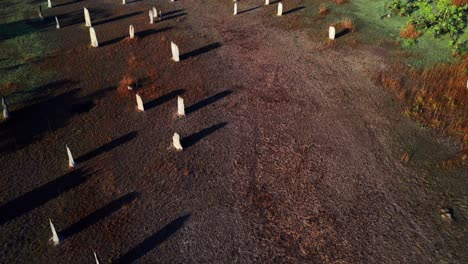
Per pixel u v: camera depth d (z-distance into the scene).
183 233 11.12
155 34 21.59
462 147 14.02
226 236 11.07
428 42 20.30
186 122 15.26
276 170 13.18
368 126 15.08
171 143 14.23
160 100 16.42
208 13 24.30
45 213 11.66
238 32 22.00
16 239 10.94
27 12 23.88
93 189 12.41
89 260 10.44
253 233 11.15
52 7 24.62
